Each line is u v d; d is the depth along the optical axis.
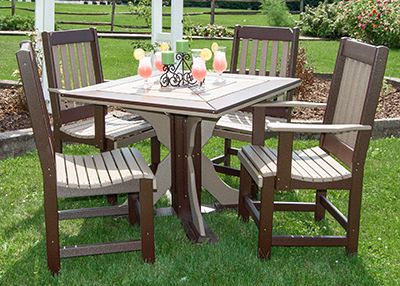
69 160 2.59
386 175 3.69
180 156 2.88
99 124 2.99
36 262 2.46
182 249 2.62
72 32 3.33
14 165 3.80
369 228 2.87
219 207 3.20
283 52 3.57
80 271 2.40
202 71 2.72
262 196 2.41
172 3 5.03
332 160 2.64
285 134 2.30
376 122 4.61
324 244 2.50
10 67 7.39
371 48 2.35
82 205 3.21
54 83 3.13
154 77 3.13
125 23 14.12
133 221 2.91
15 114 4.78
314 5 15.70
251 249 2.63
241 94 2.55
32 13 15.12
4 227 2.87
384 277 2.37
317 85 6.35
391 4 10.38
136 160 2.57
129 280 2.31
